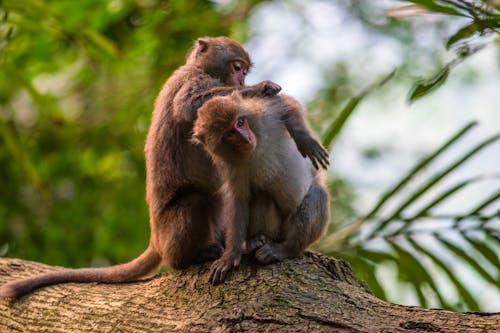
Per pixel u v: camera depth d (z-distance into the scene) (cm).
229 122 981
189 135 1183
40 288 1005
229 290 870
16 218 1792
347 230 1107
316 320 771
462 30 878
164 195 1152
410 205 1058
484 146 1030
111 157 1912
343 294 822
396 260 1067
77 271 1033
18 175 1809
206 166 1164
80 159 1906
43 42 1672
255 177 1010
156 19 1719
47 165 1881
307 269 888
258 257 928
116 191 1852
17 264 1090
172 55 1833
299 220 996
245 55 1350
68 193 1883
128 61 1720
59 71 1900
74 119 1955
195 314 845
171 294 903
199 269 932
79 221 1797
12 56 1667
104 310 912
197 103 1199
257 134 1000
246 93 1062
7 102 1861
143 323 866
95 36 1532
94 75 1895
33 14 1495
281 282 858
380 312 776
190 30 1791
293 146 1031
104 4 1588
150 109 1908
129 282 989
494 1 854
